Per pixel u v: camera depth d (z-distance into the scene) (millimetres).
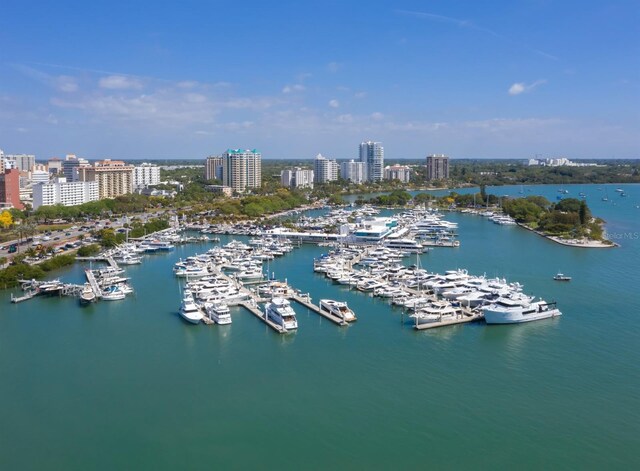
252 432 125625
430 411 133500
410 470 111250
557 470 111125
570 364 159375
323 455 116625
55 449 120250
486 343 176625
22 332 191875
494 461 113938
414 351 170375
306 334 186875
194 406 137625
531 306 198250
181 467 113438
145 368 160250
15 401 141375
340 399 140000
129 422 130625
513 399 138750
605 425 126688
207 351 172750
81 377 154625
